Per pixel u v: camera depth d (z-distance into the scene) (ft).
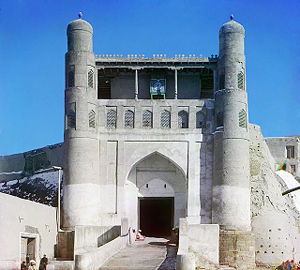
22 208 86.69
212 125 119.75
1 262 75.56
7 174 194.08
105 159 119.24
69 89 118.42
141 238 120.88
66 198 114.32
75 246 96.48
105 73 127.65
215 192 114.52
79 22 120.57
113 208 117.29
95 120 119.55
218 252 105.50
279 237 120.88
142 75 130.00
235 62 118.11
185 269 67.87
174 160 118.93
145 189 127.54
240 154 114.42
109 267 73.97
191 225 105.81
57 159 169.07
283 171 160.25
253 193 128.77
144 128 120.16
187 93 128.98
